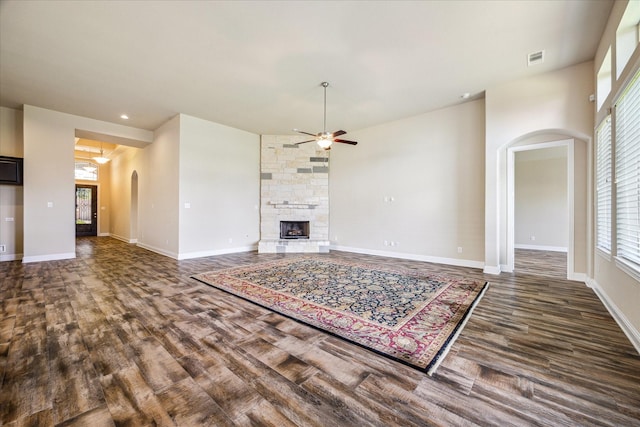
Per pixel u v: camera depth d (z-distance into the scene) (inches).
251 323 101.6
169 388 65.4
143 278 164.6
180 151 227.0
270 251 264.5
